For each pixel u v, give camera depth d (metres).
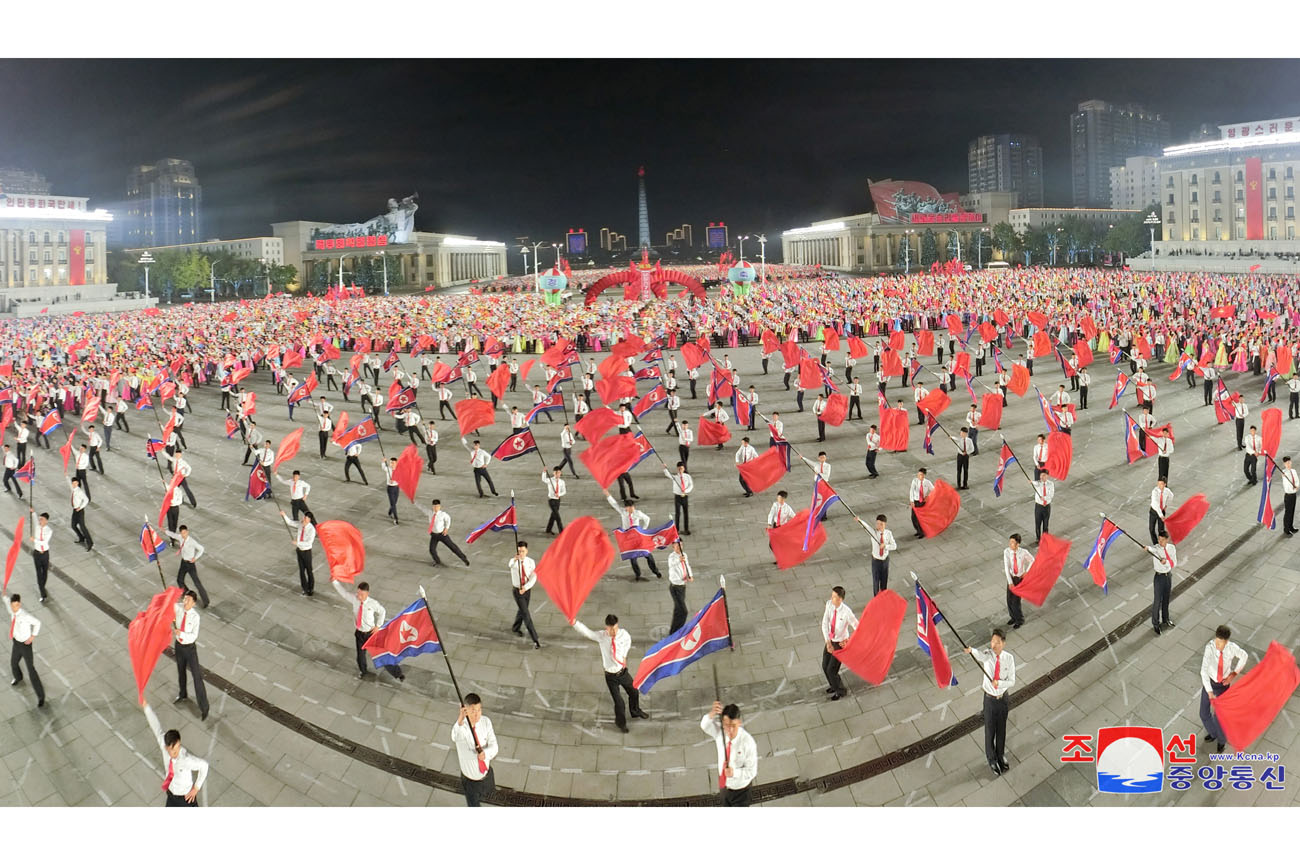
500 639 14.28
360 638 13.02
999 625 14.19
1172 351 39.44
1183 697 11.95
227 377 37.34
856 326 55.09
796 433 29.30
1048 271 100.44
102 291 109.56
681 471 18.70
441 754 11.31
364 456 27.81
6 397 34.62
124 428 33.03
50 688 13.16
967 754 10.96
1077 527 18.69
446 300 90.62
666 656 11.81
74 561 18.50
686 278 79.50
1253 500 19.89
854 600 15.24
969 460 24.66
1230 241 103.31
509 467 25.94
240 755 11.34
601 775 10.77
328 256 184.38
